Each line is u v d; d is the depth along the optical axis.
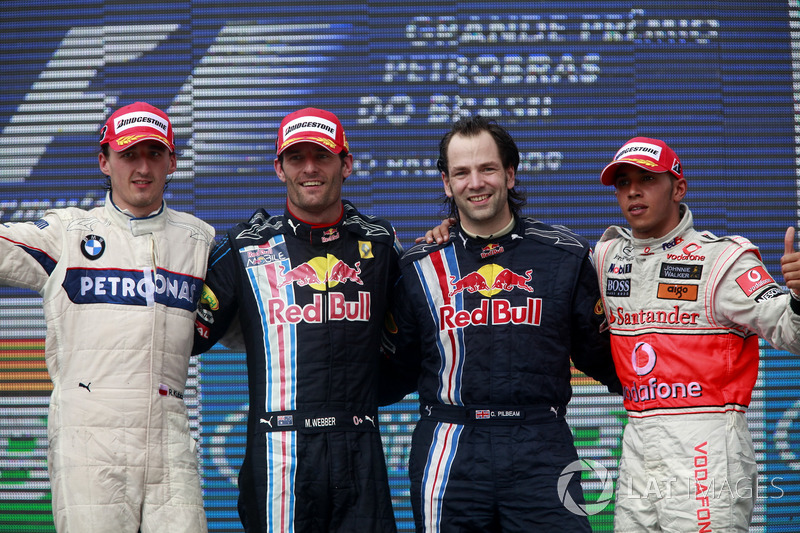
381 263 10.33
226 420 14.21
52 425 9.61
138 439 9.48
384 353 10.74
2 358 14.29
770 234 14.54
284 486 9.55
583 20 14.73
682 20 14.72
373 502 9.67
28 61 14.85
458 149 9.88
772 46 14.73
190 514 9.63
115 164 9.91
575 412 14.12
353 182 14.68
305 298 9.96
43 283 9.69
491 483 9.44
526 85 14.68
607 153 14.61
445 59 14.73
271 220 10.53
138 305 9.71
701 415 9.27
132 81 14.78
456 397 9.77
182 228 10.33
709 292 9.38
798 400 14.05
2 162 14.76
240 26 14.81
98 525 9.26
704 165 14.61
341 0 14.78
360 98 14.72
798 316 8.48
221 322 10.39
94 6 14.85
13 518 13.99
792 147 14.66
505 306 9.80
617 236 10.34
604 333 10.16
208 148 14.72
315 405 9.68
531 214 14.57
